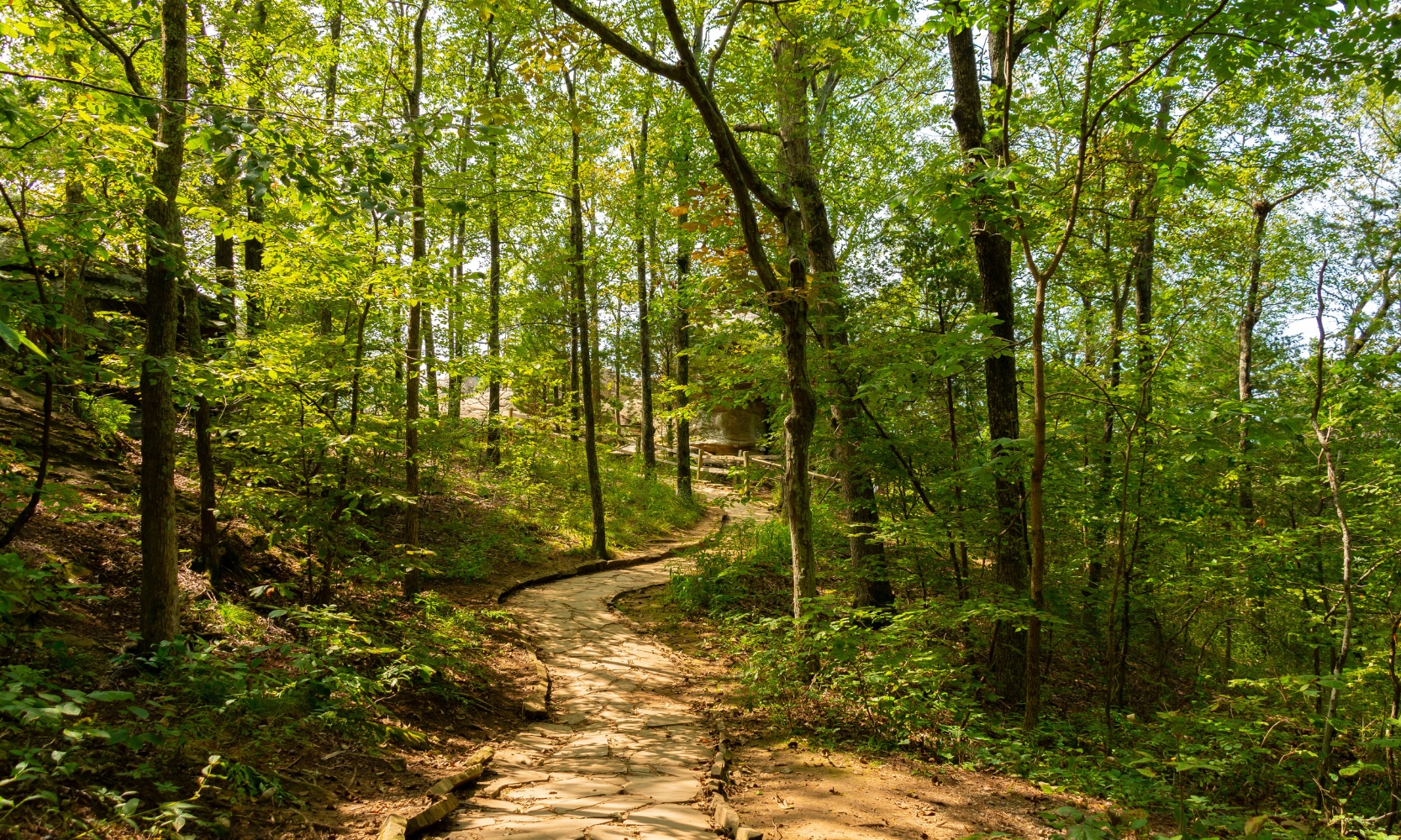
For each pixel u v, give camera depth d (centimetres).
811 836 355
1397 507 687
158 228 438
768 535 1222
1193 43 526
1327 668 812
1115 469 773
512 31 935
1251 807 501
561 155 1198
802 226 698
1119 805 439
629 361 2517
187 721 382
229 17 762
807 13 802
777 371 825
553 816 381
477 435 1420
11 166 424
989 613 575
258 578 700
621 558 1330
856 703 592
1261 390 1138
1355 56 471
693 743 535
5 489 436
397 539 1048
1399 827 452
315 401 667
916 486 825
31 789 285
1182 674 946
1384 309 778
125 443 826
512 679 704
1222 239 1073
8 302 371
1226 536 797
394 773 434
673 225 1296
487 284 1514
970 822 389
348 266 640
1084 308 1238
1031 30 547
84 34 513
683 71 580
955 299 891
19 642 393
